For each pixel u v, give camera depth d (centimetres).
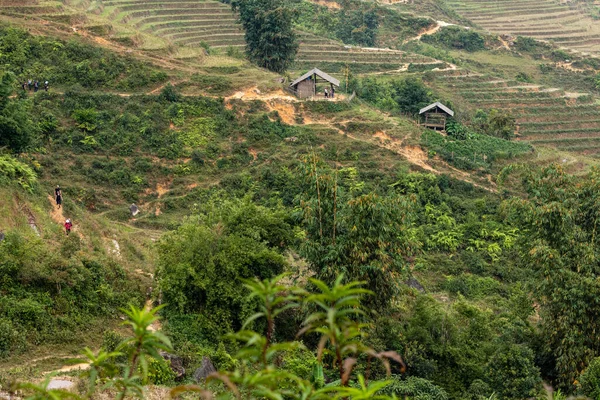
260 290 753
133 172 5100
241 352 754
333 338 750
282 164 5388
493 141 6588
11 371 1720
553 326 2345
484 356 2469
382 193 5262
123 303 2580
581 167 6588
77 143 5122
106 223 3672
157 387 1725
